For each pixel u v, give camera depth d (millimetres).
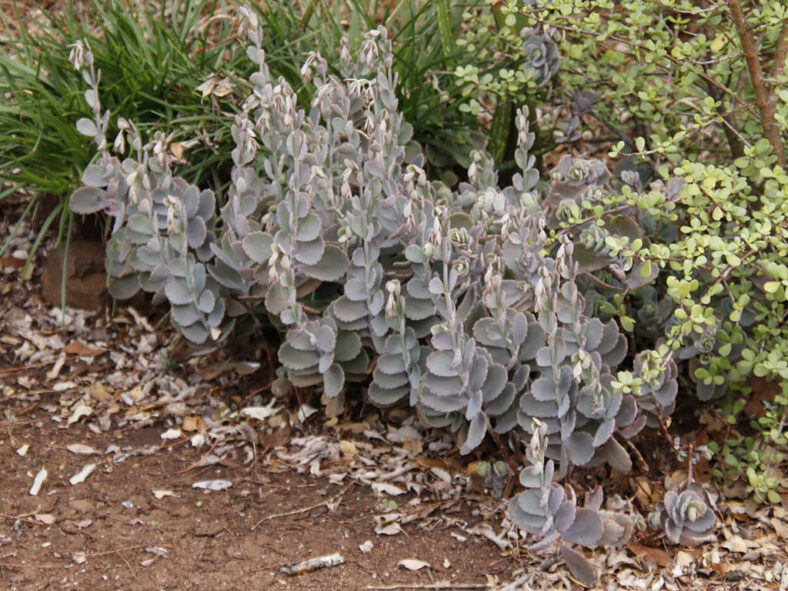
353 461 2955
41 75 3727
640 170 3463
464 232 2748
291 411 3176
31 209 3832
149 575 2449
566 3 3016
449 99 3811
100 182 3012
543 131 4230
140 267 3111
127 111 3605
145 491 2805
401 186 3076
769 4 2826
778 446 2900
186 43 3998
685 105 3543
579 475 2848
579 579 2428
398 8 3955
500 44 3748
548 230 3000
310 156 2936
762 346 2779
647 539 2621
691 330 2736
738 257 2613
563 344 2564
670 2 2883
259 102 2990
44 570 2457
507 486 2793
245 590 2402
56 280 3584
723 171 2621
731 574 2500
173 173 3564
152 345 3479
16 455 2932
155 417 3156
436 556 2557
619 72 3674
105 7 3900
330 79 3143
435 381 2682
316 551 2561
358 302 2850
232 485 2850
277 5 3992
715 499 2764
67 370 3355
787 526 2668
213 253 3049
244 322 3215
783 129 2887
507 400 2672
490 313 2820
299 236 2795
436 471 2900
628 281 2812
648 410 2734
